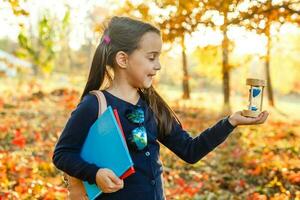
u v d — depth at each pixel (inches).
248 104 111.4
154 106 114.3
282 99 1911.9
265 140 506.0
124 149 101.3
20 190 237.5
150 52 108.3
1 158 302.0
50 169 301.3
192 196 266.8
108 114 103.7
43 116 601.9
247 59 460.8
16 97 836.0
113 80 111.0
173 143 115.9
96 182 101.3
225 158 376.8
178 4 273.6
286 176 311.9
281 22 276.7
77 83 1053.8
